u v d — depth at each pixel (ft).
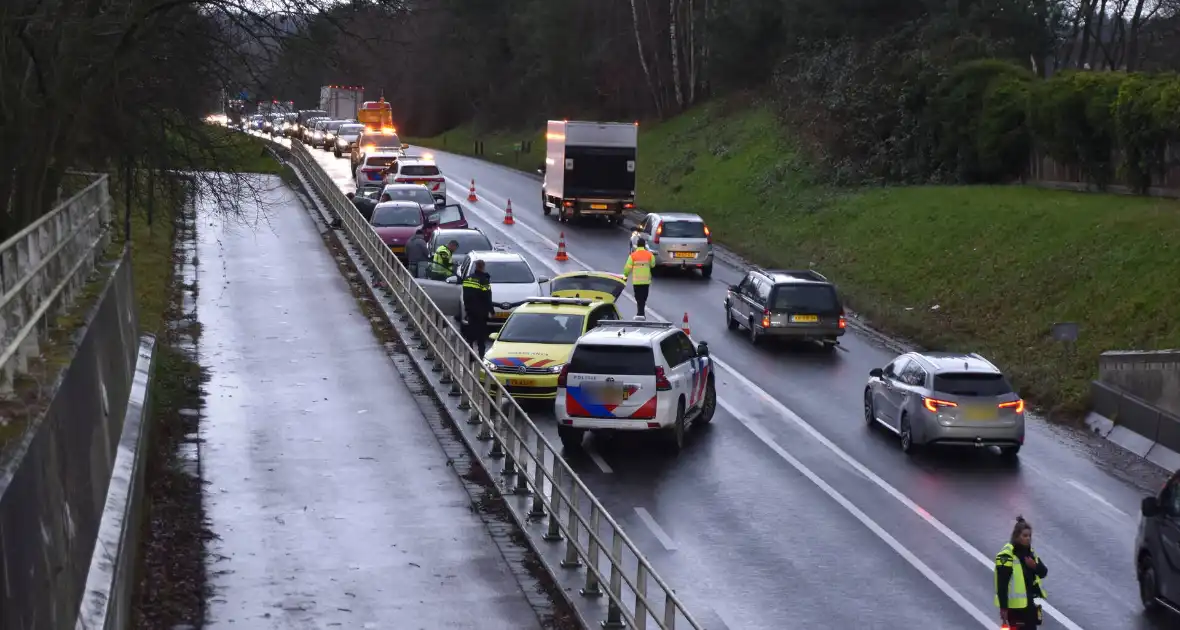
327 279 119.85
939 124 166.30
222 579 48.91
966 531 57.67
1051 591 50.57
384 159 196.03
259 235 145.79
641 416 67.97
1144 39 250.37
